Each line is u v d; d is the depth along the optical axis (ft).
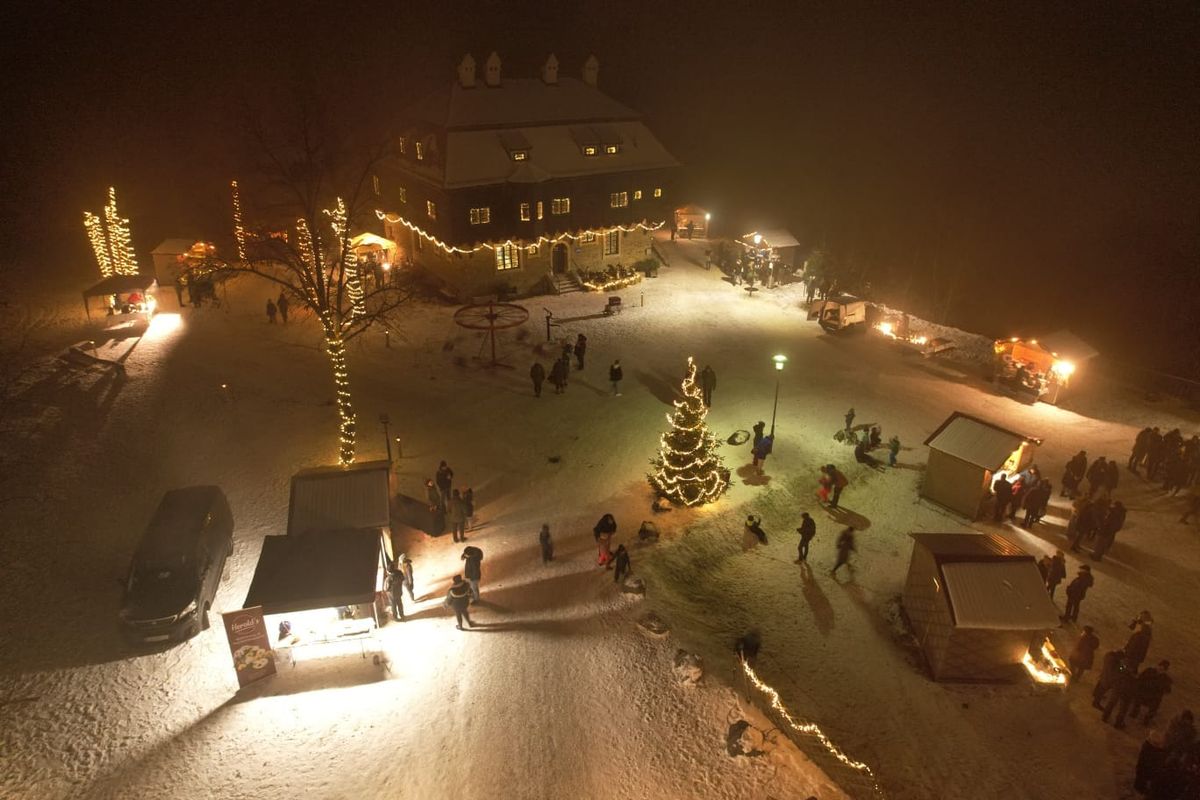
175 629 56.59
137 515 75.05
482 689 52.80
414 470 83.56
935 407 104.32
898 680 57.62
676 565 68.54
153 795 44.93
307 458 85.51
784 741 48.60
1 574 65.21
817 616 64.75
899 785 48.08
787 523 78.07
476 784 45.44
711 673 54.29
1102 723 53.31
